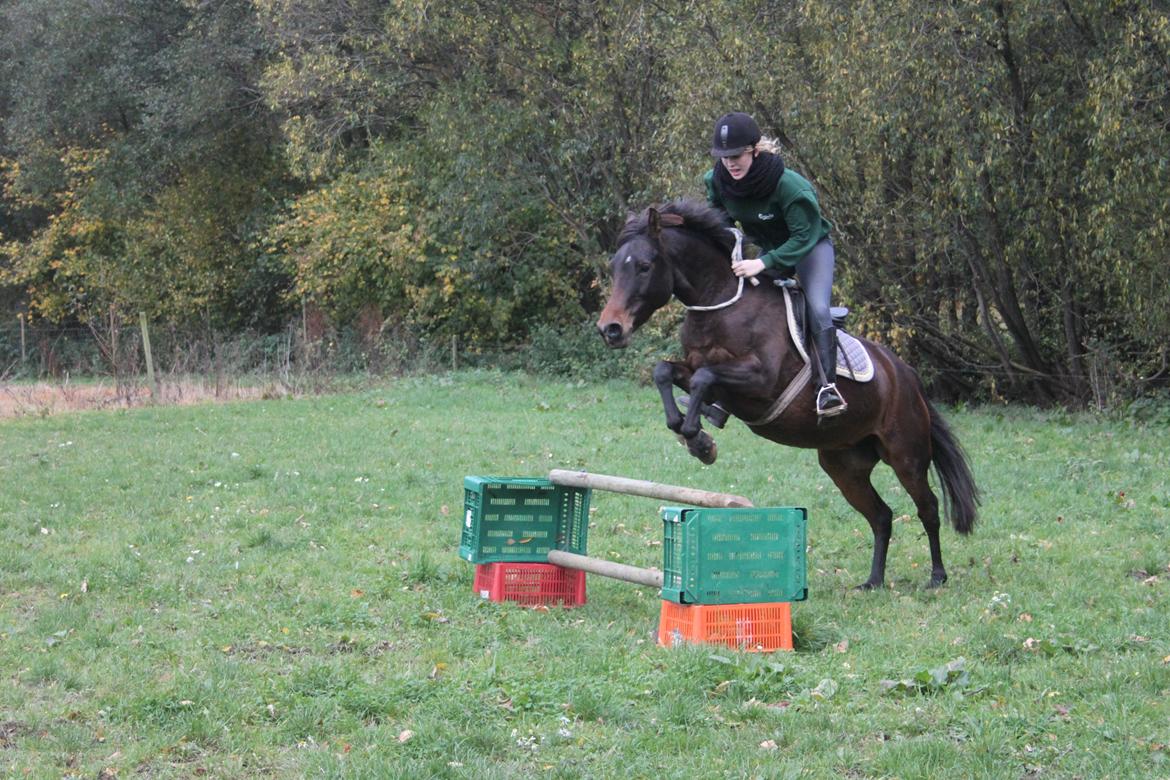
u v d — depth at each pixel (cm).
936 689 587
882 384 818
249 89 3094
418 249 2648
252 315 3559
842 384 779
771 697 588
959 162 1680
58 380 3169
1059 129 1681
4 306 3900
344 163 2961
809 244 740
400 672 630
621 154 2483
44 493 1218
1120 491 1173
